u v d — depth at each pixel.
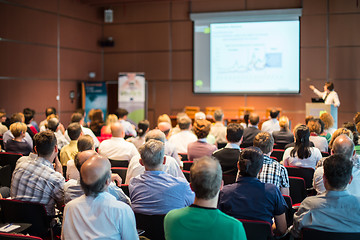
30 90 8.88
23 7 8.66
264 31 9.82
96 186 2.05
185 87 10.52
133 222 2.09
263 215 2.44
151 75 10.77
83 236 2.03
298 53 9.67
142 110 10.27
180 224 1.80
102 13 11.00
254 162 2.51
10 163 4.51
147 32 10.74
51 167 2.96
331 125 5.73
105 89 10.34
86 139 3.40
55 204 2.97
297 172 3.74
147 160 2.64
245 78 10.04
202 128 4.41
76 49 10.20
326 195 2.26
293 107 9.78
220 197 2.53
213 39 10.19
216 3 10.12
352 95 9.43
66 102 9.91
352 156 3.23
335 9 9.42
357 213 2.19
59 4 9.63
